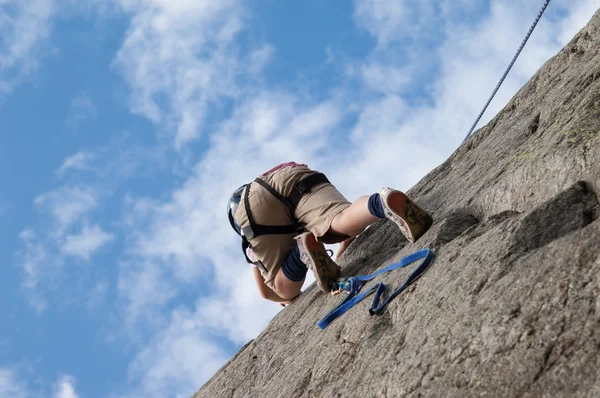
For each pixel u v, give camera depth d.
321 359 3.55
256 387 4.26
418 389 2.61
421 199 4.99
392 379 2.80
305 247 4.31
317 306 4.48
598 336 2.14
